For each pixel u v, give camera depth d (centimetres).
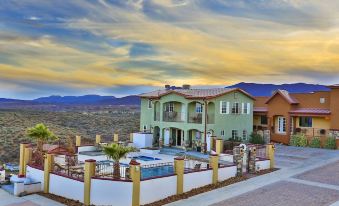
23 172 2522
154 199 1917
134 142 3781
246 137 3975
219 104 3672
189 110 3788
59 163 2491
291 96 4159
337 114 3659
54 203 1953
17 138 4450
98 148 3419
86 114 6894
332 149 3566
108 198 1841
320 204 1769
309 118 4025
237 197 1938
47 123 5734
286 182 2217
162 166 2484
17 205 1930
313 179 2280
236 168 2405
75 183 1977
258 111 4378
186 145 3644
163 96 3931
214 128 3606
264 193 1992
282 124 4194
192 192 2061
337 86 3656
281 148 3650
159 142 3838
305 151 3431
